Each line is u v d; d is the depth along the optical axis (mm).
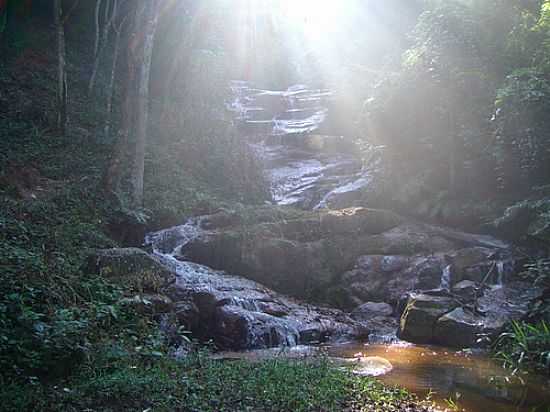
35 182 12953
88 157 14648
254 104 22250
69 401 5590
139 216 11891
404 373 7727
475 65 13242
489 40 13695
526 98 11219
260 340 9312
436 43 13680
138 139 12719
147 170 14992
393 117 14453
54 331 6418
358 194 14656
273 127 19938
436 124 13672
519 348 8164
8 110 16266
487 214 12180
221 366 6965
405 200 13711
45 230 10180
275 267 11758
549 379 7531
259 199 15695
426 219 13219
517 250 10922
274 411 5730
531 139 11414
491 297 9914
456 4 14180
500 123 11758
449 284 10766
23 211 10906
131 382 5926
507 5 14547
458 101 13109
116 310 7594
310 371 6898
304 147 18656
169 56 19969
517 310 9414
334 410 5848
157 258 11055
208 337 9422
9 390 5660
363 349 9203
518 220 11359
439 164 13734
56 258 8945
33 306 7137
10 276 7387
